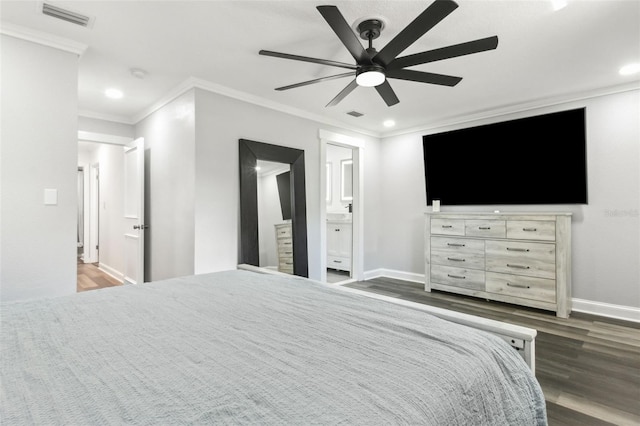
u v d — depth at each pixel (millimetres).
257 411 642
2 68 2113
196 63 2748
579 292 3432
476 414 772
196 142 3072
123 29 2230
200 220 3096
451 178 4367
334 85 3217
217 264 3203
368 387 724
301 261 3895
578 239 3445
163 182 3625
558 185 3531
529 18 2086
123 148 4656
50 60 2295
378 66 2068
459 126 4324
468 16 2068
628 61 2684
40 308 1308
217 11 2039
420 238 4773
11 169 2133
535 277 3365
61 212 2311
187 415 629
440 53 1910
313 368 810
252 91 3371
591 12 2021
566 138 3451
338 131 4527
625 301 3182
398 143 5012
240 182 3383
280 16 2092
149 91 3373
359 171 4859
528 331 1137
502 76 2977
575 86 3221
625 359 2314
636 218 3141
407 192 4914
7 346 945
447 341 974
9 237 2117
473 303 3682
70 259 2340
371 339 991
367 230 4992
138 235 3783
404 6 1976
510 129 3809
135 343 971
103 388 722
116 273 5039
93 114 4070
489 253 3699
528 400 950
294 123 3951
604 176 3295
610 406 1780
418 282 4758
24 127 2184
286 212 3840
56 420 612
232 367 819
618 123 3219
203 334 1043
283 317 1207
